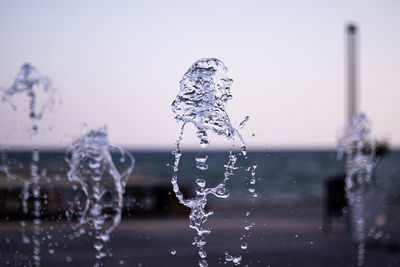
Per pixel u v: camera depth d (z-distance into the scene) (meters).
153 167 53.66
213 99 2.42
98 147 3.15
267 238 5.85
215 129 2.42
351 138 6.02
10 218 6.54
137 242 5.43
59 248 4.89
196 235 6.00
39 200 6.15
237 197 20.55
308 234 6.20
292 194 23.39
